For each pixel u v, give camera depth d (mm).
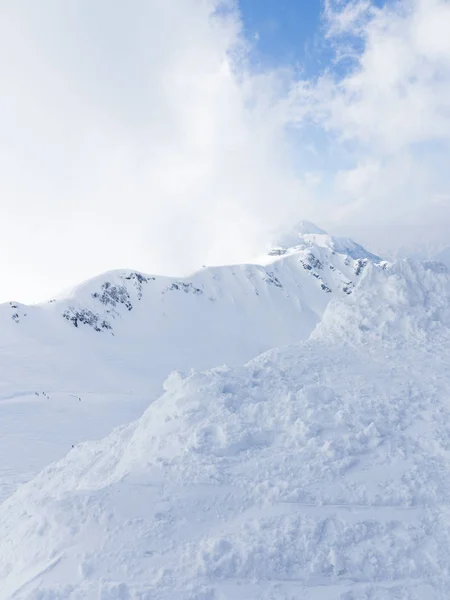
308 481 7441
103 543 6539
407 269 17547
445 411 9602
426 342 14109
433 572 5754
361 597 5453
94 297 125625
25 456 28531
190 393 10164
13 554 7270
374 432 8688
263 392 10516
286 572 5855
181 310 141375
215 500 7160
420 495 7102
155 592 5543
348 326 15562
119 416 45562
